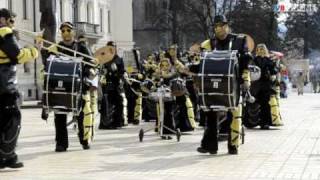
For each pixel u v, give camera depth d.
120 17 72.31
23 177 9.50
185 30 77.00
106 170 10.08
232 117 11.83
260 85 17.12
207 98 11.07
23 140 14.75
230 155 11.72
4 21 10.16
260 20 73.50
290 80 62.38
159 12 86.69
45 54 12.51
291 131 16.52
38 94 49.16
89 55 12.42
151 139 14.83
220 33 11.77
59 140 12.59
